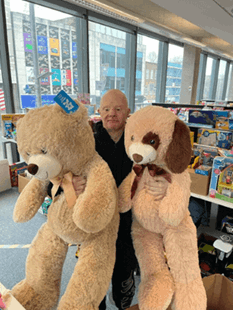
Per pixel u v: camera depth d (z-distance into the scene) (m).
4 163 3.28
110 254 0.71
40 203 0.78
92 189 0.65
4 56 3.30
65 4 3.82
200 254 1.80
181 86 7.52
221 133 2.08
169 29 5.48
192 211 2.01
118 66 5.39
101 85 4.97
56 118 0.63
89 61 4.52
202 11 3.56
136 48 5.48
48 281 0.76
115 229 0.76
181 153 0.65
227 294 1.14
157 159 0.70
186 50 7.14
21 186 3.15
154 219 0.73
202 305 0.70
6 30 3.21
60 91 0.64
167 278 0.73
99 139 1.12
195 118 2.33
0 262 1.99
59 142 0.62
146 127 0.68
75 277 0.66
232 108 3.30
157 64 6.77
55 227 0.72
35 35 3.56
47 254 0.76
